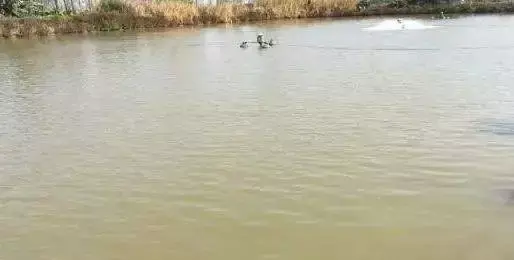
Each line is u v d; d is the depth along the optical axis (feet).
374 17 176.45
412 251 28.96
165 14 170.40
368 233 30.99
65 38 146.41
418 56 91.61
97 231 32.58
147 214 34.47
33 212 35.45
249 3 194.39
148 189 38.27
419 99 60.49
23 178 41.37
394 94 63.46
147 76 82.64
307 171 40.16
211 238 31.12
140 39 137.18
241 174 40.14
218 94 67.26
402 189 36.50
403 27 138.51
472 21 149.38
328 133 49.01
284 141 47.16
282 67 85.87
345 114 55.21
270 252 29.37
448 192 35.78
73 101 67.05
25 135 52.70
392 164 40.81
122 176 40.83
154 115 58.13
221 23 175.94
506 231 30.50
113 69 90.79
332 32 136.67
